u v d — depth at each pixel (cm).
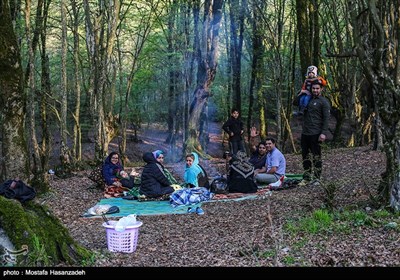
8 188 527
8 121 929
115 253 581
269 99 2644
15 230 480
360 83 1786
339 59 1867
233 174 1016
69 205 993
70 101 2350
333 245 543
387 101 661
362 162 1188
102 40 1609
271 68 2112
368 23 749
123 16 1914
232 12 2091
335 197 818
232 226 718
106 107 1666
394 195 655
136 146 2520
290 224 648
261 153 1140
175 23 1997
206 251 577
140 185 1073
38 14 1518
